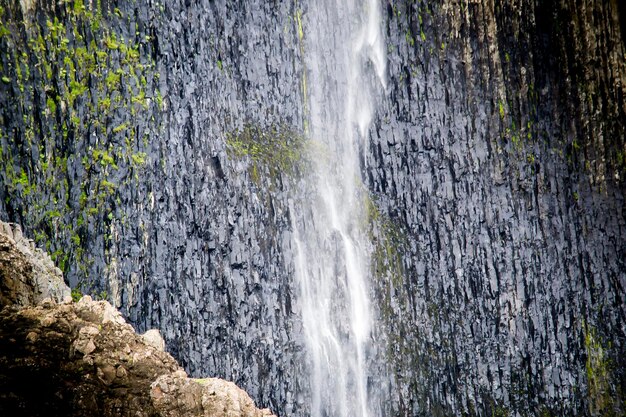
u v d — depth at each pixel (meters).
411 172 16.11
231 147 13.91
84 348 10.31
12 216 11.71
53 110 12.23
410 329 15.20
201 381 11.15
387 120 16.16
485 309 16.03
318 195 14.73
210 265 13.24
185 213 13.15
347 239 14.94
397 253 15.52
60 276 11.57
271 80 14.87
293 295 13.87
